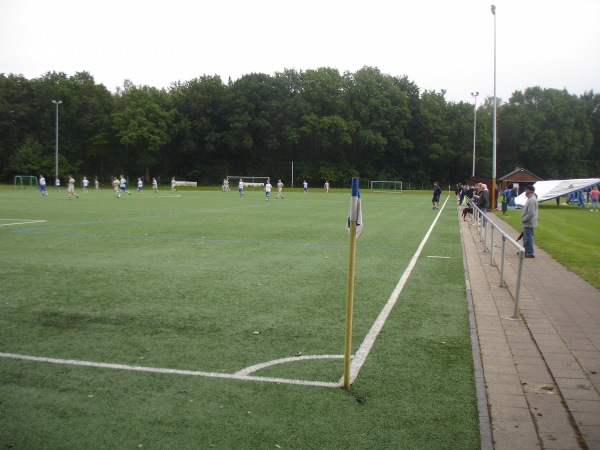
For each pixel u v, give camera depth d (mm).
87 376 5191
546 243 17047
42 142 83562
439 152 90750
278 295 8828
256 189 77625
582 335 6723
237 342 6301
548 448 3863
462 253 14234
